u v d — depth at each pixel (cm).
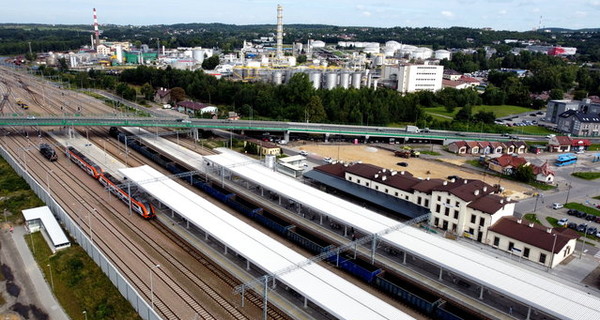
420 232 8150
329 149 16650
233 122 17362
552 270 7825
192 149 15338
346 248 7588
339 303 5884
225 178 12325
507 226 8600
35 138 15712
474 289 7162
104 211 9825
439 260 7112
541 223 9962
